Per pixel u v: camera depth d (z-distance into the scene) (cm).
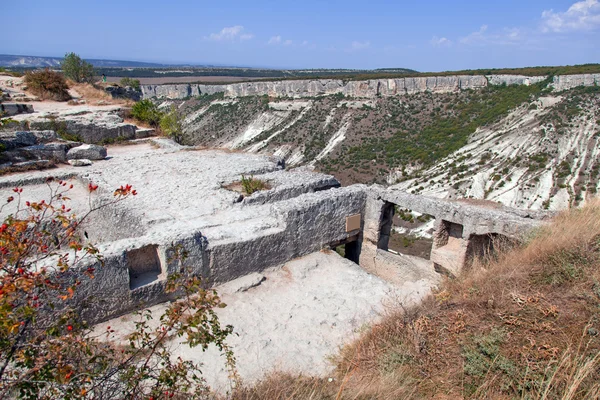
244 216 889
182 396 396
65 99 2450
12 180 1123
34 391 284
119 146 1783
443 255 886
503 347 411
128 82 4803
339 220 966
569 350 374
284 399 402
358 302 704
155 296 655
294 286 765
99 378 334
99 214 1006
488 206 940
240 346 565
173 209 906
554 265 521
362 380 424
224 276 740
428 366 419
